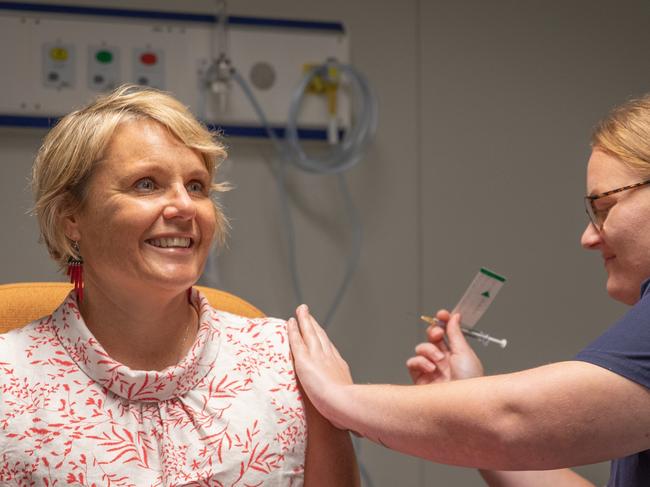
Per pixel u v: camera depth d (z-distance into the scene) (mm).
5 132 2547
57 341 1305
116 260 1253
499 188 2936
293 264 2775
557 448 1225
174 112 1281
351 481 1451
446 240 2900
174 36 2598
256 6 2719
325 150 2807
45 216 1308
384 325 2855
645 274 1364
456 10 2896
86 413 1249
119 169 1241
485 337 1903
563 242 2990
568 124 2982
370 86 2717
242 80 2654
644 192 1343
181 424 1297
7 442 1209
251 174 2736
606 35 3012
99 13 2547
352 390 1366
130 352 1337
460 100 2902
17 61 2484
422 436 1297
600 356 1219
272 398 1375
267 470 1317
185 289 1310
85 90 2529
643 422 1204
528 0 2947
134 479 1236
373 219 2846
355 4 2812
